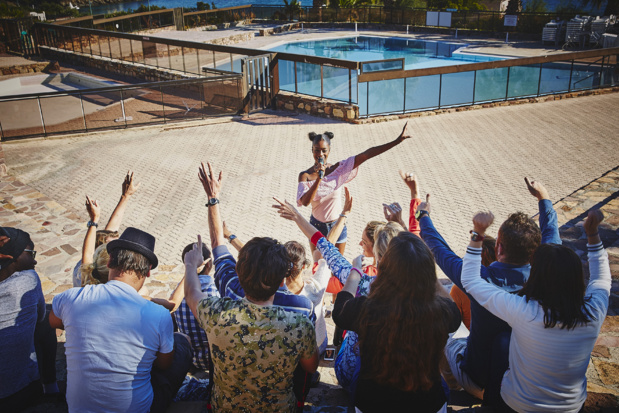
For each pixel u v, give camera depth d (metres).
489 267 2.88
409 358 2.22
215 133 14.28
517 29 29.39
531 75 16.73
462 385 3.24
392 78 15.04
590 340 2.44
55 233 7.83
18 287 3.04
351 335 3.32
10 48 29.97
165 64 22.06
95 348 2.55
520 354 2.55
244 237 8.35
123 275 2.72
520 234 2.75
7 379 3.08
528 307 2.44
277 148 12.88
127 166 11.66
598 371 3.72
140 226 8.74
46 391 3.46
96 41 25.28
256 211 9.30
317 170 5.34
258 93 16.59
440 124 14.80
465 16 31.09
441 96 16.03
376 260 3.21
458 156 12.04
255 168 11.49
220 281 2.89
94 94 15.50
